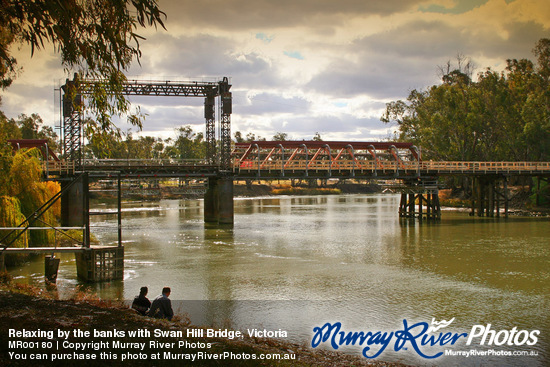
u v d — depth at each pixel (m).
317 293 26.64
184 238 48.53
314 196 156.88
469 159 98.75
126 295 25.62
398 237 49.38
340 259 36.75
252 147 67.38
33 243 37.97
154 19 14.13
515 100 97.69
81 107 17.72
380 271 32.41
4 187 34.38
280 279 29.97
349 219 70.44
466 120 91.06
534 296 26.16
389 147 70.62
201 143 185.75
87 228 28.44
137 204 108.00
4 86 21.09
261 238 48.62
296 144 67.00
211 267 33.59
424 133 96.94
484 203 77.06
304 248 42.09
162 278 30.08
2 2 13.44
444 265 34.34
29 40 14.17
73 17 14.29
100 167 59.72
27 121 127.31
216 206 65.31
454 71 110.12
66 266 33.22
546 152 92.00
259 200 130.50
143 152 160.62
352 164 66.81
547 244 44.12
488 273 31.75
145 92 59.88
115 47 15.10
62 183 55.62
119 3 15.02
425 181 69.44
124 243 44.88
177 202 116.94
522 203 82.94
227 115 62.28
